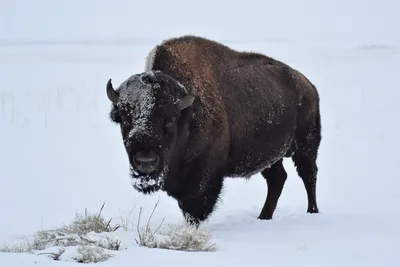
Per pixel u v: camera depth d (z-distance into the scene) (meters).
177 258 17.95
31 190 37.00
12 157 46.44
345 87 99.69
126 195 36.84
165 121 24.00
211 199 27.72
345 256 19.34
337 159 49.81
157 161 23.20
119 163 46.47
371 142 56.78
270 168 33.59
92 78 109.25
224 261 17.88
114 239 20.48
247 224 28.33
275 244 22.08
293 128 34.03
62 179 40.41
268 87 31.95
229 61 30.56
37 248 20.84
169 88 24.17
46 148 50.50
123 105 24.19
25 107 70.62
